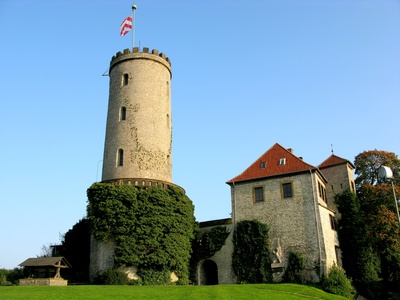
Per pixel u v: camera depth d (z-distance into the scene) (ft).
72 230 151.02
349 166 154.61
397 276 143.95
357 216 137.80
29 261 108.27
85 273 126.62
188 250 121.60
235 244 129.08
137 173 124.88
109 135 133.80
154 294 79.41
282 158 136.98
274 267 120.67
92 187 115.65
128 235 109.70
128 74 138.51
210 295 81.41
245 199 134.10
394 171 157.48
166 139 135.95
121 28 144.25
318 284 112.78
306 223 121.29
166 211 115.85
